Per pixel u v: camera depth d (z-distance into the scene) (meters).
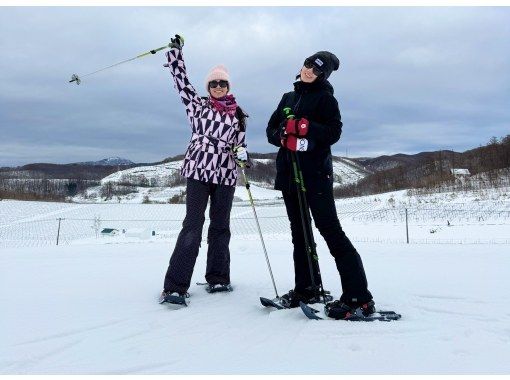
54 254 5.33
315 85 2.83
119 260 4.85
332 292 3.27
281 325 2.40
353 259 2.57
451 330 2.20
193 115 3.44
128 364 1.86
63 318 2.54
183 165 3.38
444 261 4.52
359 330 2.22
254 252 5.55
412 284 3.38
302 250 2.88
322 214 2.64
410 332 2.20
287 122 2.63
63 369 1.81
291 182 2.83
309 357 1.91
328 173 2.71
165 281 3.08
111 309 2.76
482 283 3.38
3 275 3.85
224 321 2.52
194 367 1.82
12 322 2.45
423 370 1.73
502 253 5.08
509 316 2.44
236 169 3.48
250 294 3.26
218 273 3.39
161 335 2.26
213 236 3.44
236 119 3.43
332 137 2.65
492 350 1.92
